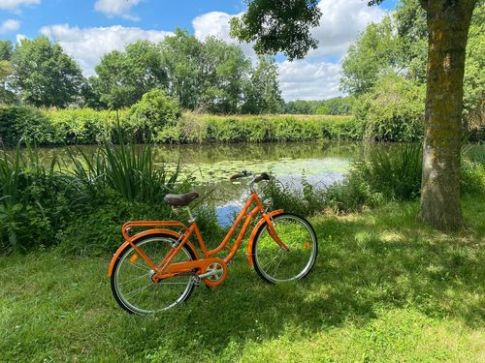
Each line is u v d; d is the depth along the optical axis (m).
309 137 29.11
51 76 48.09
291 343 2.55
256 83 52.50
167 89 50.84
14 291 3.28
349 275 3.56
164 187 4.65
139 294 3.17
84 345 2.56
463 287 3.26
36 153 4.79
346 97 38.50
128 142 5.09
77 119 23.09
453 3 4.15
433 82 4.55
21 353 2.46
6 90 34.62
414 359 2.37
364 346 2.50
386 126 24.09
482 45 20.39
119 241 4.02
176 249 2.97
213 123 26.77
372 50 39.78
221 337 2.63
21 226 4.06
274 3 6.94
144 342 2.57
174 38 50.31
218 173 11.51
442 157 4.66
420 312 2.90
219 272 3.19
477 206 6.02
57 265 3.76
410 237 4.58
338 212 6.25
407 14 32.81
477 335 2.62
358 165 7.73
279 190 6.18
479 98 20.00
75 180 4.54
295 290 3.28
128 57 49.53
